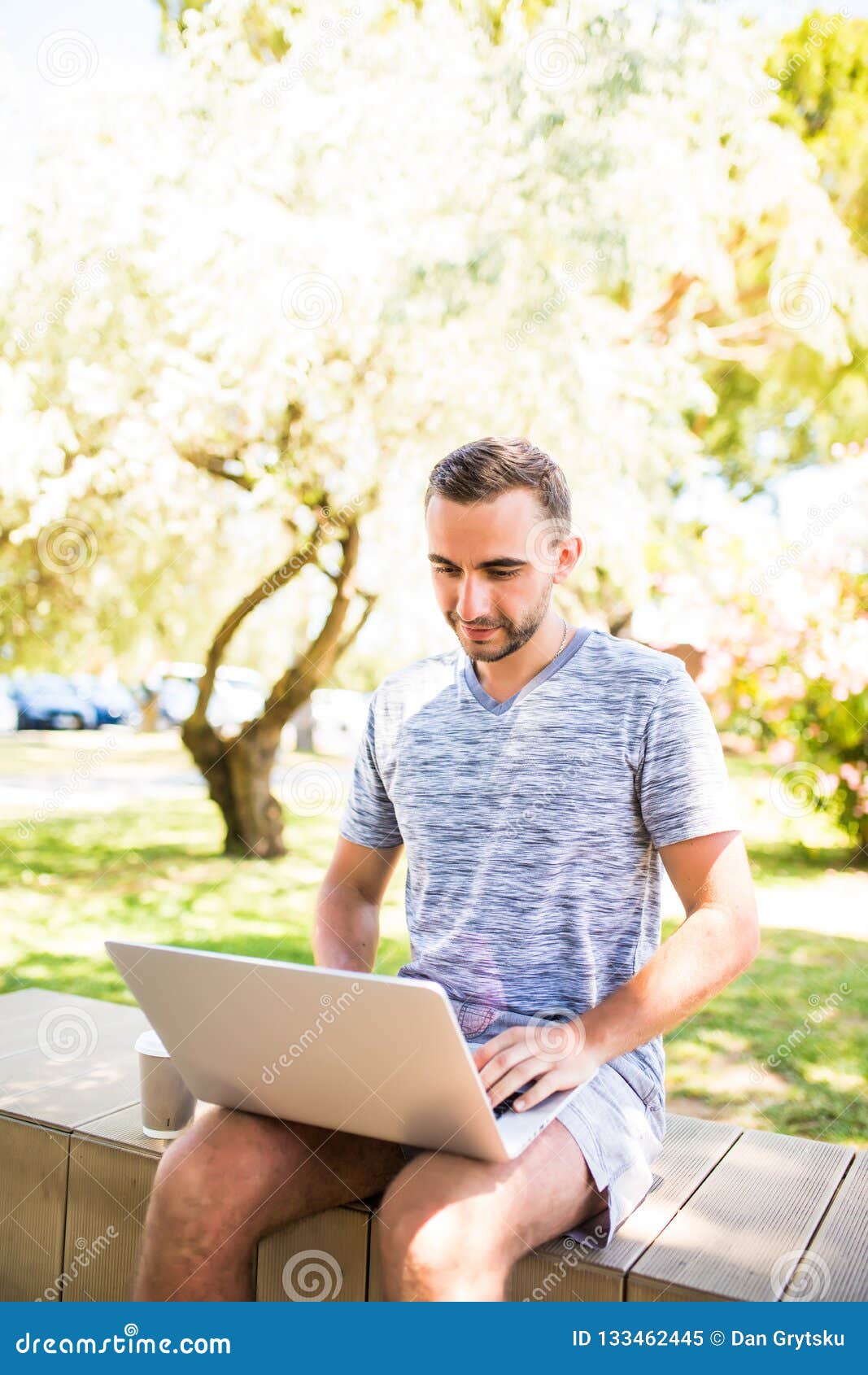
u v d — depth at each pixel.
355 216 4.08
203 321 4.21
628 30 4.09
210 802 7.43
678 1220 1.42
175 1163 1.32
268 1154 1.32
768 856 5.14
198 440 4.74
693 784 1.39
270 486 4.92
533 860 1.45
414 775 1.57
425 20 4.14
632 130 4.07
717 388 5.80
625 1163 1.33
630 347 4.59
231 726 5.85
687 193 4.16
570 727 1.47
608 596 5.05
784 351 5.59
